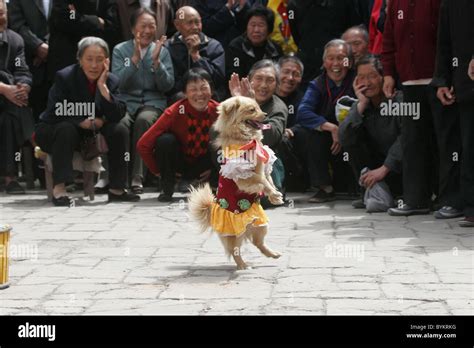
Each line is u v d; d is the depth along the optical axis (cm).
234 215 618
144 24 1055
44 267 648
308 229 797
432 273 602
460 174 811
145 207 952
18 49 1096
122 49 1067
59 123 977
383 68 893
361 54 1030
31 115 1094
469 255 665
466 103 793
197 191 643
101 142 991
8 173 1079
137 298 548
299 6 1089
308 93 1000
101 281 598
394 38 875
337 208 936
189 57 1078
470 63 783
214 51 1088
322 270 618
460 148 839
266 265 641
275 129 947
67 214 910
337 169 1014
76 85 984
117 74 1055
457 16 799
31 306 532
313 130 981
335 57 987
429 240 732
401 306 514
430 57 852
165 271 629
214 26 1130
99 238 769
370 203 898
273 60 1105
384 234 766
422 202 873
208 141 997
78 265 654
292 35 1109
